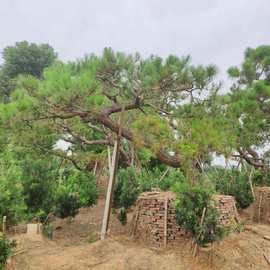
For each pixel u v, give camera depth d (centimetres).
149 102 1173
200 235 900
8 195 1041
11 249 888
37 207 1238
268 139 1545
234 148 1273
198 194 933
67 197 1317
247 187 1359
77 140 1441
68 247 1046
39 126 1206
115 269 844
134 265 864
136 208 1129
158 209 1038
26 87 1024
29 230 1162
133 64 1101
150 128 1034
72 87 977
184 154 1022
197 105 1154
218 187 1353
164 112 1177
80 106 1064
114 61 1093
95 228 1305
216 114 1170
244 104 1348
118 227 1260
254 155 1544
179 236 1002
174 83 1103
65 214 1316
